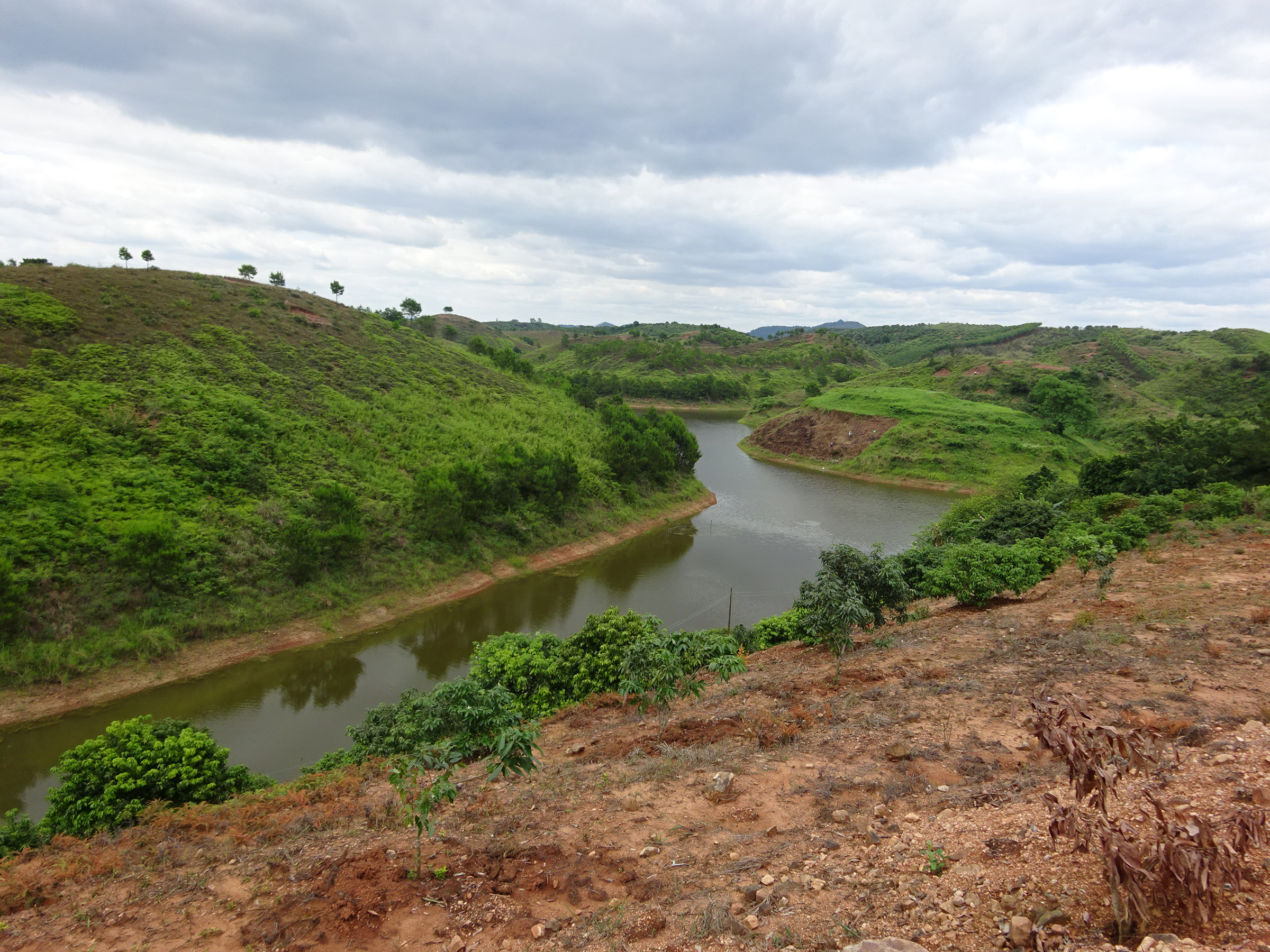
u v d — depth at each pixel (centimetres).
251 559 3262
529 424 6450
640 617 1827
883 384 13250
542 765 1148
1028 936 463
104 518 3058
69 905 747
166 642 2778
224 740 2317
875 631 1903
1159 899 466
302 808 1041
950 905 527
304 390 5156
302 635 3134
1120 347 15975
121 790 1248
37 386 3747
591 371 17638
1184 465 4328
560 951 574
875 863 636
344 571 3553
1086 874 519
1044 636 1535
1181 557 2320
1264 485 3931
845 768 947
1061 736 492
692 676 1567
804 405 11394
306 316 6825
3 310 4272
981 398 11219
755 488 7631
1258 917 437
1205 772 679
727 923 570
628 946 565
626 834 808
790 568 4631
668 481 6500
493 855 762
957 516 4734
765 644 2311
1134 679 1144
